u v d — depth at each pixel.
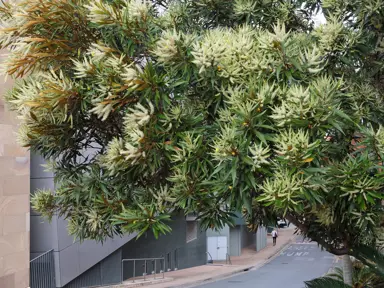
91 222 4.94
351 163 4.01
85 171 5.68
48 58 4.49
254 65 3.98
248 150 3.77
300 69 3.92
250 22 5.32
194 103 4.40
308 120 3.62
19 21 4.39
